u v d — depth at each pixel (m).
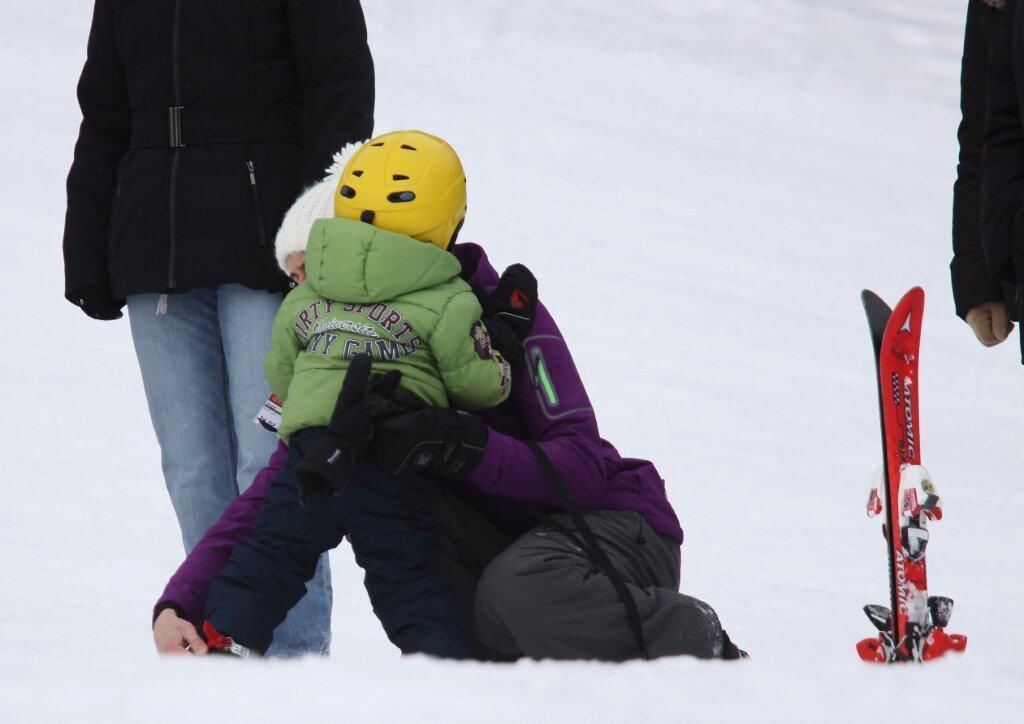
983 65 16.72
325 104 16.52
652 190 58.91
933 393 37.28
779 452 30.50
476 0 86.75
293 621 15.70
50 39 66.94
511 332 13.72
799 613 20.14
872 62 93.75
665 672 9.91
